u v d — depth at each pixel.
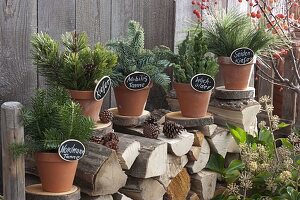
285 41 2.41
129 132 1.99
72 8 2.02
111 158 1.67
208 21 2.28
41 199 1.55
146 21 2.30
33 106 1.57
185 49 2.07
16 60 1.88
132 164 1.82
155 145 1.86
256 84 2.92
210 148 2.19
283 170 2.15
